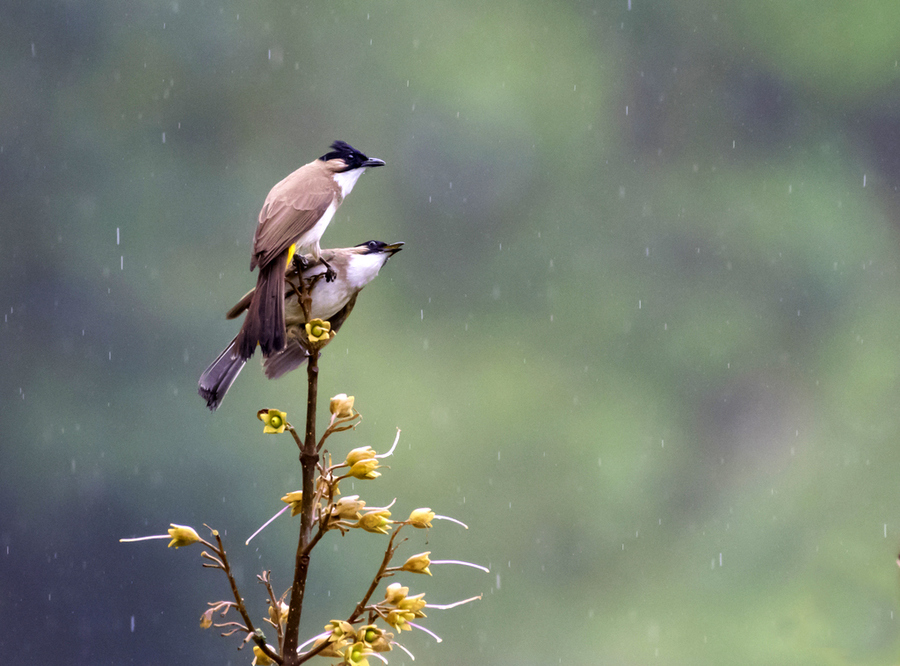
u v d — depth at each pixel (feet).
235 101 68.18
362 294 66.13
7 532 51.03
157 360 57.57
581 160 74.54
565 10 78.33
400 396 63.72
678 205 74.59
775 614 54.49
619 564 60.13
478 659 54.90
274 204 13.03
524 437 64.03
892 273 71.82
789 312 70.33
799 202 73.77
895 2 75.25
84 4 64.03
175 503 51.98
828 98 77.05
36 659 48.55
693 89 78.28
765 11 76.89
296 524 50.96
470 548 59.06
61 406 55.11
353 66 72.33
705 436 66.39
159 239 61.31
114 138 63.77
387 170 70.74
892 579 36.73
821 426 66.23
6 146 61.16
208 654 47.93
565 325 68.95
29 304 57.93
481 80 73.56
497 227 71.15
